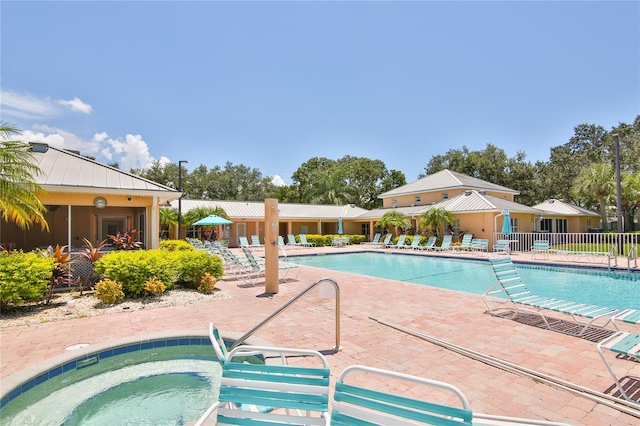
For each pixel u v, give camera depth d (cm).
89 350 492
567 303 630
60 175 1127
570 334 574
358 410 222
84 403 414
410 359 476
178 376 483
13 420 380
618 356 476
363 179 4759
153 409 399
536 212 2497
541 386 395
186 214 2752
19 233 1405
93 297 853
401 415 209
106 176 1208
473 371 437
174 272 911
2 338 567
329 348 520
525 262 1631
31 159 1109
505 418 244
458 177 3059
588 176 2923
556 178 3888
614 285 1201
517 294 700
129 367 512
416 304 798
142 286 843
